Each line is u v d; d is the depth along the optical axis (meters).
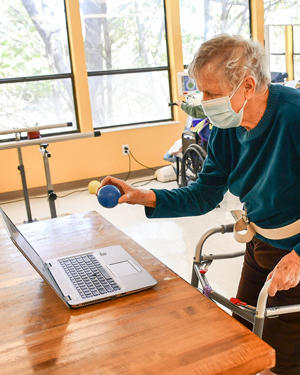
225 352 0.81
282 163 1.11
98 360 0.82
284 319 1.22
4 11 4.73
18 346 0.89
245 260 1.46
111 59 5.32
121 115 5.48
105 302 1.03
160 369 0.78
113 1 5.18
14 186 4.86
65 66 5.07
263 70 1.07
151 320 0.94
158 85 5.60
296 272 0.99
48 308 1.03
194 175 4.37
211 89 1.06
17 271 1.24
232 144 1.25
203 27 5.74
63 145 5.01
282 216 1.19
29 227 1.56
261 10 5.93
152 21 5.43
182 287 1.07
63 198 4.76
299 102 1.08
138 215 3.89
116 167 5.33
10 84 4.87
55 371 0.80
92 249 1.34
